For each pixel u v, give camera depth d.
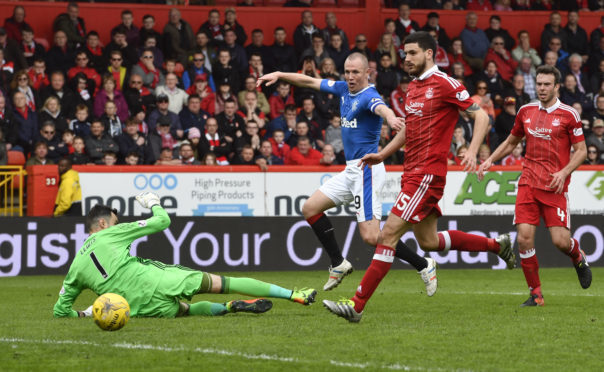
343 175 19.11
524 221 18.81
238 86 38.78
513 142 19.30
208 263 31.48
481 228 33.19
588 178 36.09
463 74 40.91
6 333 14.08
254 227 31.95
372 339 13.22
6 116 33.69
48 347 12.55
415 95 15.31
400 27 42.62
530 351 12.24
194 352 12.02
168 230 31.12
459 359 11.55
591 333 14.06
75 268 15.82
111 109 34.56
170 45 38.94
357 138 18.73
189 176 33.00
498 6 46.97
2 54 35.81
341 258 19.44
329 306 14.80
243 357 11.63
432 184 15.16
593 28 46.91
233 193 33.41
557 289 24.45
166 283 15.65
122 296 15.68
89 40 38.16
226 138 35.44
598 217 33.78
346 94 18.70
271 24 44.12
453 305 19.16
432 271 18.98
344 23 44.50
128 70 37.81
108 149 33.62
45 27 40.72
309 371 10.70
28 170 31.56
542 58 43.72
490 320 15.78
